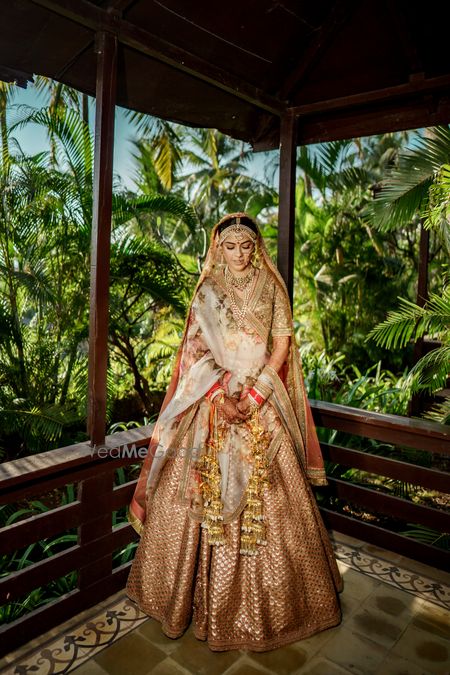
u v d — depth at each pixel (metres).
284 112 2.64
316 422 2.71
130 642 1.86
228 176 10.52
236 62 2.31
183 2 1.94
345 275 8.40
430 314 3.47
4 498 1.72
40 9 1.77
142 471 2.08
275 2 2.10
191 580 1.84
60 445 4.54
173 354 6.54
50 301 4.59
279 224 2.73
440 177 3.20
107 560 2.11
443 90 2.32
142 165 7.21
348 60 2.39
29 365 4.80
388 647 1.85
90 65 2.11
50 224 4.64
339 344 8.53
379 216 3.60
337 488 2.65
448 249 3.69
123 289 5.61
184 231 8.75
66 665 1.75
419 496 4.03
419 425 2.37
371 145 11.20
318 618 1.90
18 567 2.56
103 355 2.01
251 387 1.92
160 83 2.28
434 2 2.04
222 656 1.80
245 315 1.94
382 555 2.46
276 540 1.83
